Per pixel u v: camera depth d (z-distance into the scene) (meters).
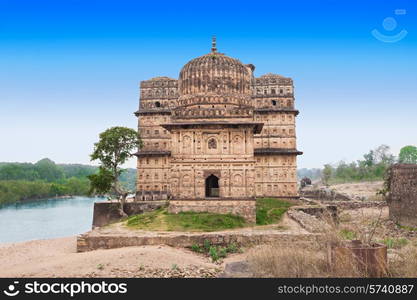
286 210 58.72
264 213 51.66
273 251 24.69
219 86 49.81
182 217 44.16
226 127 47.06
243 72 52.00
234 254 35.44
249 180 46.09
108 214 69.38
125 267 28.83
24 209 123.75
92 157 67.62
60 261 32.50
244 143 46.75
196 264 30.39
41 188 170.50
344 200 95.62
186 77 51.22
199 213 45.38
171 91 86.69
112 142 67.06
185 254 35.06
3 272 30.30
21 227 81.44
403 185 56.06
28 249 45.91
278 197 77.12
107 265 29.39
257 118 80.12
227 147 46.81
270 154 78.50
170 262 30.27
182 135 47.38
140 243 37.81
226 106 49.50
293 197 76.88
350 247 22.58
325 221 26.86
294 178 77.62
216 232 39.56
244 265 26.09
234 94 50.28
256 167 78.62
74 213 111.12
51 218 98.38
